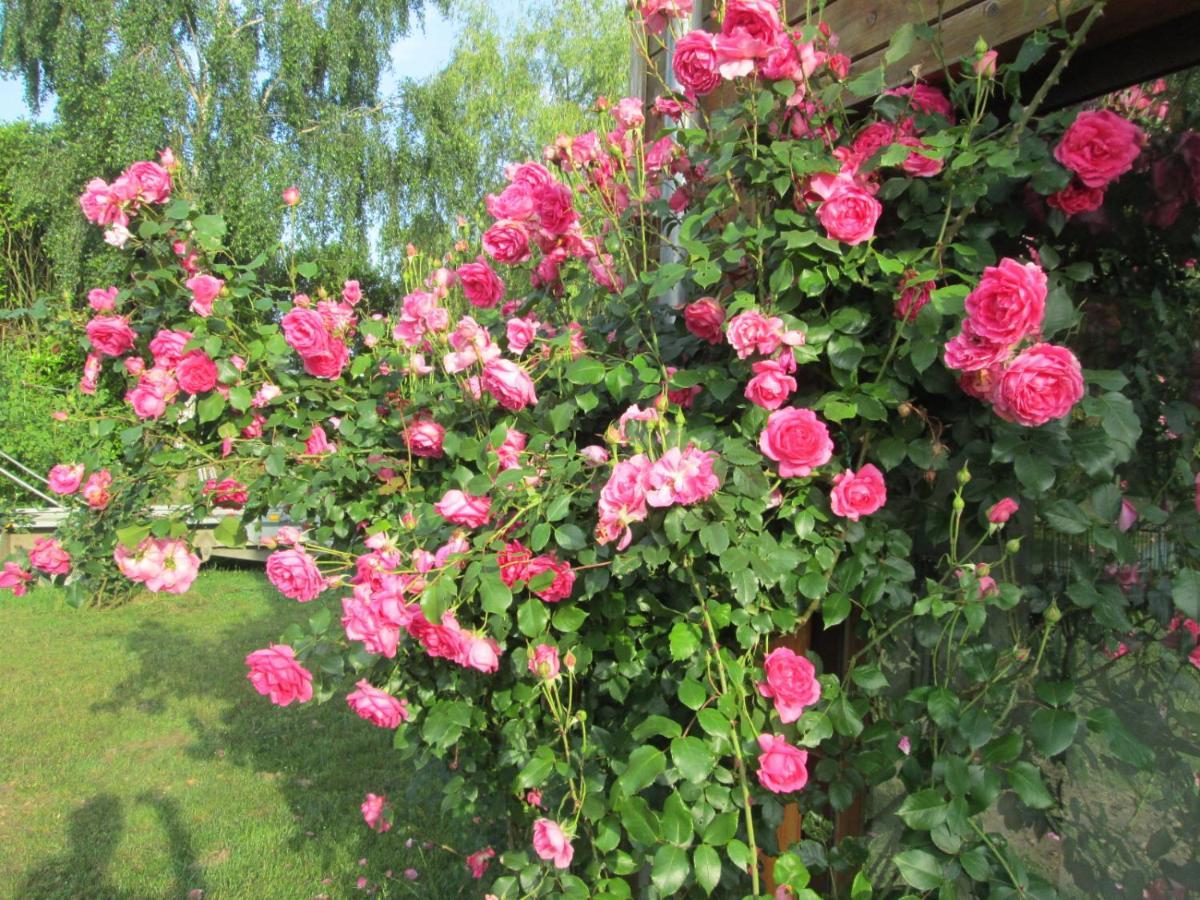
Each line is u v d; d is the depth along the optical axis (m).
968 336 1.22
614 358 1.82
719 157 1.62
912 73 1.50
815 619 1.94
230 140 13.12
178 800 3.93
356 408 2.29
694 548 1.36
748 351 1.41
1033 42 1.29
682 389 1.65
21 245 13.91
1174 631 1.41
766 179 1.47
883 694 1.76
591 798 1.43
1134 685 1.50
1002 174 1.41
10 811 3.84
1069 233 1.63
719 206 1.56
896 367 1.42
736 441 1.36
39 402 8.02
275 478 2.25
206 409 2.19
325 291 2.57
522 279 2.60
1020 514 1.64
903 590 1.45
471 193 14.54
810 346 1.44
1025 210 1.52
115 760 4.39
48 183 12.56
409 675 1.82
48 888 3.22
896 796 1.81
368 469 2.29
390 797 3.89
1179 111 1.48
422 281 2.77
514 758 1.72
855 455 1.57
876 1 1.79
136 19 12.64
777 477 1.44
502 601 1.35
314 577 1.66
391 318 2.66
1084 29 1.21
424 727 1.68
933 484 1.61
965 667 1.32
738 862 1.22
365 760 4.36
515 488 1.54
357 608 1.37
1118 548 1.23
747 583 1.24
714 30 2.25
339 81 13.99
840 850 1.42
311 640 1.70
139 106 12.41
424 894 3.01
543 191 1.83
